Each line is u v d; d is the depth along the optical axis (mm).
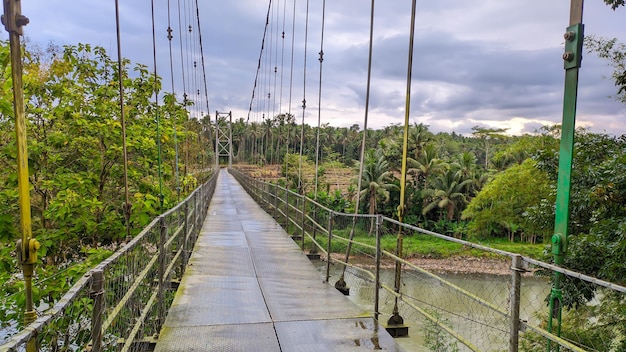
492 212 19844
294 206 9258
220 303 4020
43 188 5191
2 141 5117
